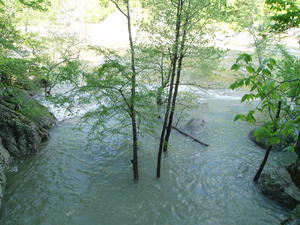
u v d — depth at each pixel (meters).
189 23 9.71
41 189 9.88
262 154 12.84
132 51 9.20
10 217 8.51
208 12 9.87
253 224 8.66
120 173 11.08
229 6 10.89
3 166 10.52
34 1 13.00
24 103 12.73
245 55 3.28
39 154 12.00
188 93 14.12
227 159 12.34
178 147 13.30
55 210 8.93
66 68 10.05
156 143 13.55
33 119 13.44
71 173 10.92
